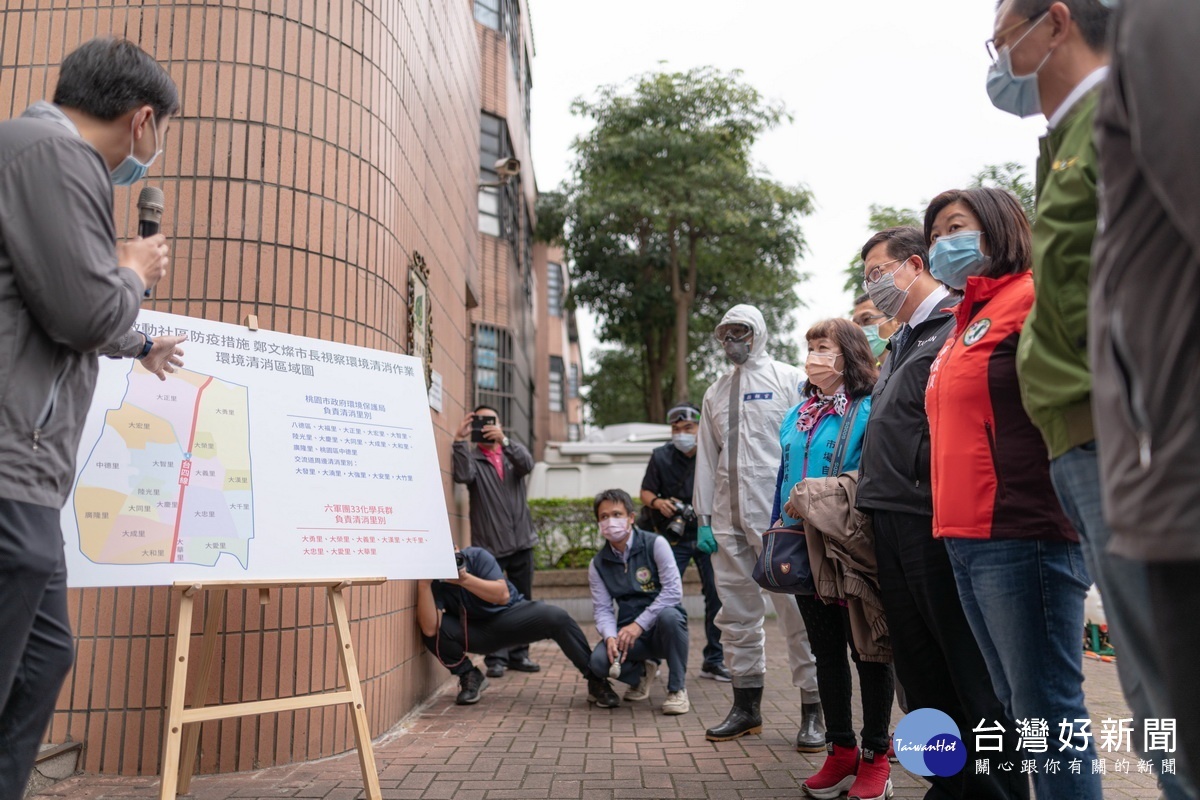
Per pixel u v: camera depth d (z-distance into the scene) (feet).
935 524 7.36
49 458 6.37
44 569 6.24
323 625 12.07
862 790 9.95
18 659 6.14
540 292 84.58
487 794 10.54
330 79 13.05
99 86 6.99
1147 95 3.82
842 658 10.64
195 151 12.03
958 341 7.45
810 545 9.91
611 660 15.71
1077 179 5.49
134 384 9.12
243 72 12.30
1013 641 6.79
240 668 11.35
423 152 17.29
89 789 10.28
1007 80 6.25
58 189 6.27
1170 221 4.09
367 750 9.32
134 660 11.00
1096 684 17.39
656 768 11.73
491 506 20.48
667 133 58.29
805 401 11.87
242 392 9.89
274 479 9.77
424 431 11.42
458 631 16.30
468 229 24.59
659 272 64.08
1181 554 3.88
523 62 58.75
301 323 12.32
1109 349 4.39
